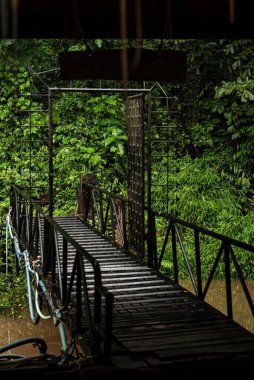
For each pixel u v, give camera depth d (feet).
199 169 39.65
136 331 15.96
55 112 40.14
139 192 25.11
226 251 17.22
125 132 40.60
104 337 13.69
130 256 25.39
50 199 24.76
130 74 13.01
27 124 39.58
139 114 24.84
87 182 33.65
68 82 40.40
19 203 31.58
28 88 39.63
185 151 41.96
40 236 24.03
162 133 40.93
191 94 41.42
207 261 35.45
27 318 30.17
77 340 15.92
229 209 37.70
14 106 39.73
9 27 11.21
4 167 39.24
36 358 14.06
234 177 39.45
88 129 40.34
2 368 13.29
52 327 29.01
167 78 13.11
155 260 23.47
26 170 39.29
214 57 39.96
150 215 23.89
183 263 35.40
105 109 40.11
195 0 10.94
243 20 11.96
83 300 19.04
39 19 11.80
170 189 38.78
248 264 35.63
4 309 31.55
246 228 36.42
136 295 19.86
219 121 41.16
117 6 10.78
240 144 39.99
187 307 18.52
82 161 40.09
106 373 11.61
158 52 12.99
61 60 12.93
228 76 40.78
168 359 13.80
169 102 41.37
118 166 40.47
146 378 11.80
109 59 12.96
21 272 34.45
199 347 14.56
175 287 20.88
